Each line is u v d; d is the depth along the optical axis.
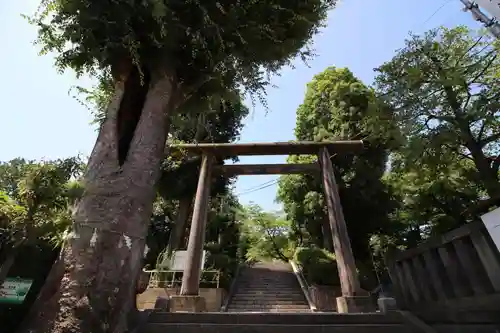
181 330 4.43
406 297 5.32
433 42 8.53
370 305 7.72
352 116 15.90
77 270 2.99
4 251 3.28
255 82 5.70
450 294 4.24
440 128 8.09
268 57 5.44
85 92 5.56
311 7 5.39
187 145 11.34
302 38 5.59
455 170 9.90
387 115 8.70
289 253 20.05
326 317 4.79
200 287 11.56
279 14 4.98
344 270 8.52
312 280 12.80
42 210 3.37
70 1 3.94
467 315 3.90
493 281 3.33
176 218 15.56
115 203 3.46
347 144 11.26
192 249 9.37
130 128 4.40
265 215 21.39
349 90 16.81
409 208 14.13
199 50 4.58
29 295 3.69
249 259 19.77
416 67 8.48
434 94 8.31
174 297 8.23
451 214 11.55
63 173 3.56
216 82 5.24
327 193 10.17
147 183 3.82
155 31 4.21
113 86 5.04
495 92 8.02
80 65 4.66
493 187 7.59
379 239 15.33
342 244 9.00
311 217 16.91
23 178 3.51
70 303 2.81
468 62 8.35
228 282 12.70
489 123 8.32
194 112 5.72
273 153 11.58
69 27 4.14
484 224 3.43
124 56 4.49
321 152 11.16
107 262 3.11
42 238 3.71
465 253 3.87
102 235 3.21
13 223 3.29
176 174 14.96
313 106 19.70
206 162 11.27
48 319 2.73
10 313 3.48
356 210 15.57
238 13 4.52
